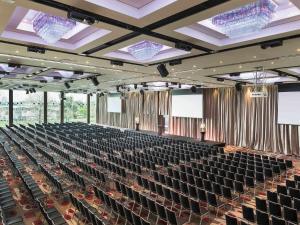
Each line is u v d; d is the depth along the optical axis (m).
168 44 6.60
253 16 4.54
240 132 17.66
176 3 4.08
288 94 14.55
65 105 30.09
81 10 4.39
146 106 25.11
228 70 10.67
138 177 8.04
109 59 8.95
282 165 9.59
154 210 5.91
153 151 12.70
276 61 8.51
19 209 6.79
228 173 8.30
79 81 16.89
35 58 8.83
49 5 4.17
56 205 7.10
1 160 11.79
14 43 6.82
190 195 7.04
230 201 7.16
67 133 20.02
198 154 11.76
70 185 8.48
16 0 3.97
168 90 22.69
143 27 5.30
